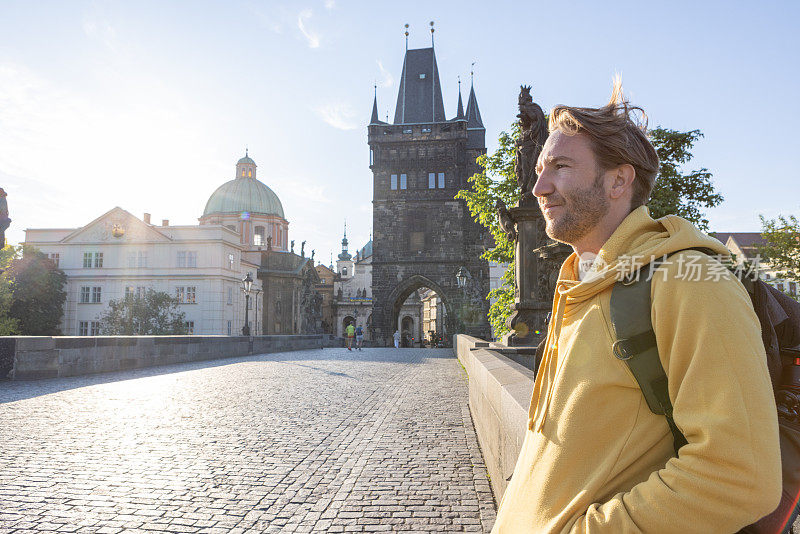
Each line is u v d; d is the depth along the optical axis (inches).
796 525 65.1
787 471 37.0
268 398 385.4
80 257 2413.9
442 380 522.9
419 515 154.5
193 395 396.2
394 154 2186.3
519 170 423.5
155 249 2390.5
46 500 163.3
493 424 170.9
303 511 157.6
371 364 757.3
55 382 461.7
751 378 32.1
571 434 39.2
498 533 45.4
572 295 43.5
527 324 405.4
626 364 37.4
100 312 2298.2
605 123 43.4
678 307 35.2
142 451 223.0
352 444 240.8
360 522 149.6
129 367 621.9
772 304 40.1
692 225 39.4
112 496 168.1
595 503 36.7
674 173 677.9
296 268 2992.1
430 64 2311.8
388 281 2132.1
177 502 163.8
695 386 33.4
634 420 37.7
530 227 413.4
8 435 247.4
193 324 2336.4
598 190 43.7
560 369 42.4
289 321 2881.4
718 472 30.9
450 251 2127.2
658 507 32.3
